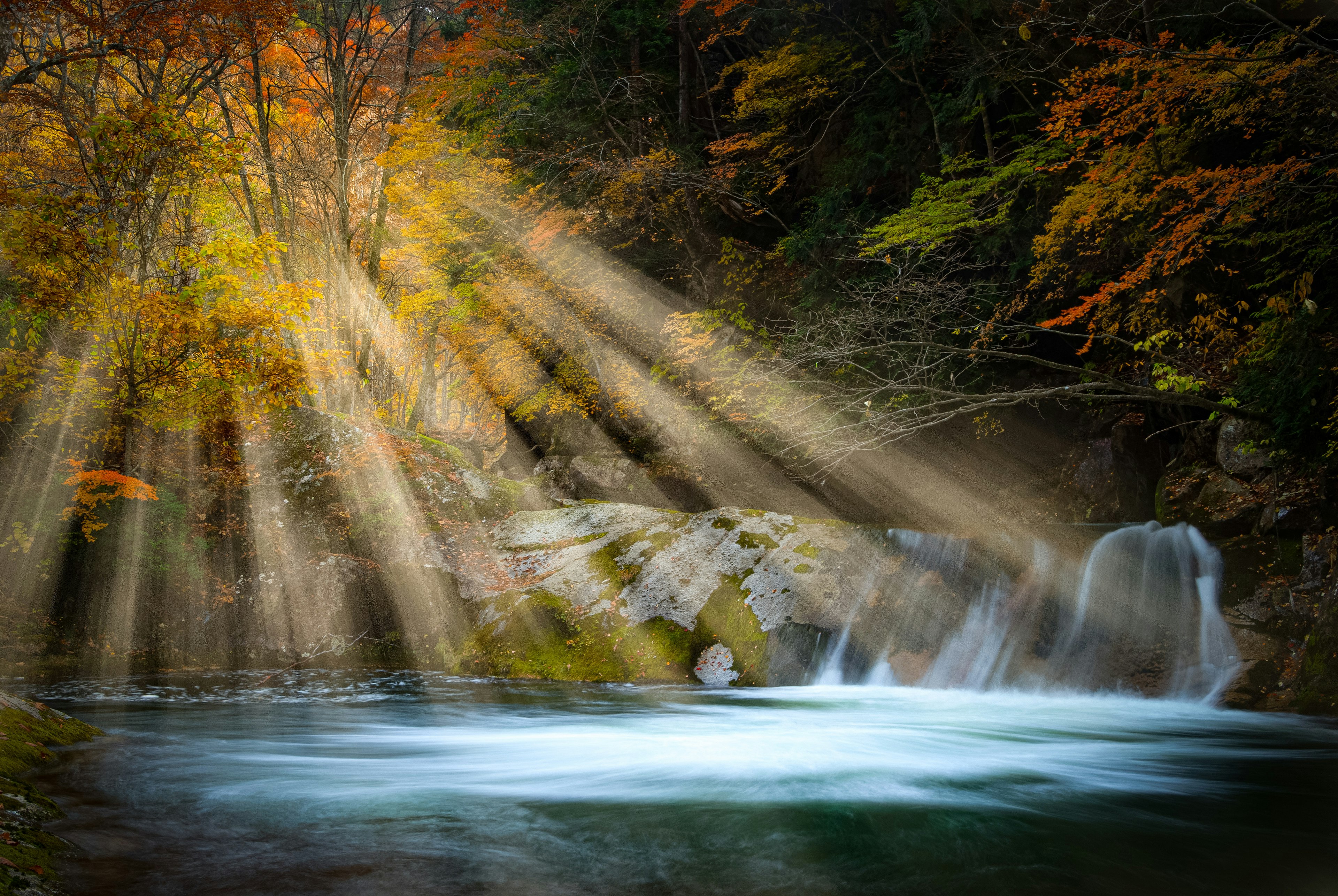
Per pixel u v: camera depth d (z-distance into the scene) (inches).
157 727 247.1
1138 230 427.8
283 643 447.5
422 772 186.9
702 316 646.5
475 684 376.5
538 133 767.1
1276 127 364.8
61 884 94.3
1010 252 559.5
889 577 401.7
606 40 747.4
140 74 579.8
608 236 789.9
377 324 852.0
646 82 716.0
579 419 807.7
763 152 704.4
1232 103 350.0
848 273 612.7
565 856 122.5
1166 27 447.5
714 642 392.2
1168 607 357.7
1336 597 293.4
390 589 463.2
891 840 136.3
